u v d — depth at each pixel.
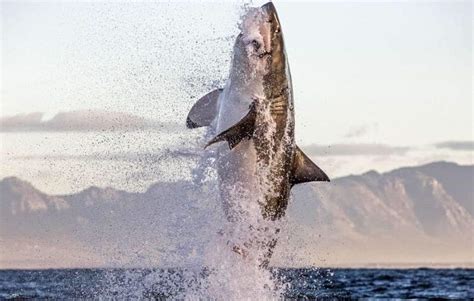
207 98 21.72
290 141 20.72
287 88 20.77
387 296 42.28
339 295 39.28
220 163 21.19
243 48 20.66
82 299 28.48
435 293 46.44
